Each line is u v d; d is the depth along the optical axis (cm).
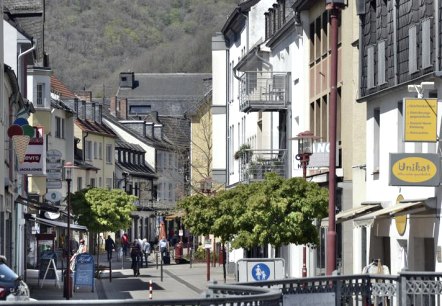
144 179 14638
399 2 3709
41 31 7438
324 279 2322
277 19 6438
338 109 4866
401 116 3806
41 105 7344
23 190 6212
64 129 10231
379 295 2439
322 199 4278
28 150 5356
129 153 14275
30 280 6188
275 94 6056
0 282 2953
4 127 4934
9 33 6175
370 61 4041
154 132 15938
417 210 3425
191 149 12062
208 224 5684
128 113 17788
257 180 6000
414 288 2428
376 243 4159
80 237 9819
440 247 3403
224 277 6000
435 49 3275
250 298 1650
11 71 5006
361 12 4150
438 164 3331
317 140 5212
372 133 4153
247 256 6931
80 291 5606
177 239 12538
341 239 4659
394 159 3334
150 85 18688
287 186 4269
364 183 4506
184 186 12119
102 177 12588
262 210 4288
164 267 8656
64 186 10381
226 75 8544
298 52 5772
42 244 6544
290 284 2220
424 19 3403
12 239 5459
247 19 7519
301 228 4294
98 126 12669
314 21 5431
